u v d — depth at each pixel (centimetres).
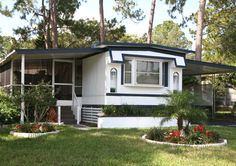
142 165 764
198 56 2347
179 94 1124
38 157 834
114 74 1661
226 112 2844
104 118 1552
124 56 1656
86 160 805
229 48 2862
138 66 1700
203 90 2412
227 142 1133
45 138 1148
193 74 2444
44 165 752
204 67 1980
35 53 1552
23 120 1536
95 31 3066
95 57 1756
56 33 2731
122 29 3048
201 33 2364
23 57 1555
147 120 1616
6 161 795
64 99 1888
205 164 785
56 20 2819
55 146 993
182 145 1037
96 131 1368
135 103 1698
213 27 2988
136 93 1705
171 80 1791
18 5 3022
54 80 1872
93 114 1716
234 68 2014
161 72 1753
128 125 1587
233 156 888
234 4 2867
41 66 1886
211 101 2352
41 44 3062
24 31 3091
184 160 821
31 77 1873
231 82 2659
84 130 1402
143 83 1705
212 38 3086
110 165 761
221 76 2645
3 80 2148
